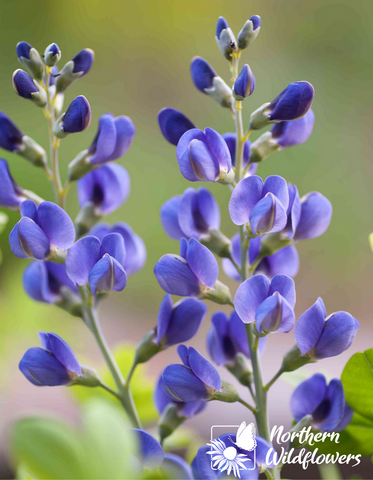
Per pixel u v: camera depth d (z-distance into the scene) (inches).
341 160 101.9
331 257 94.0
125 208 88.9
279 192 24.7
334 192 97.7
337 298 91.4
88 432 21.5
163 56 115.4
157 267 25.4
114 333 69.6
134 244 27.1
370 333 75.3
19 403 30.2
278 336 63.3
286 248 26.5
